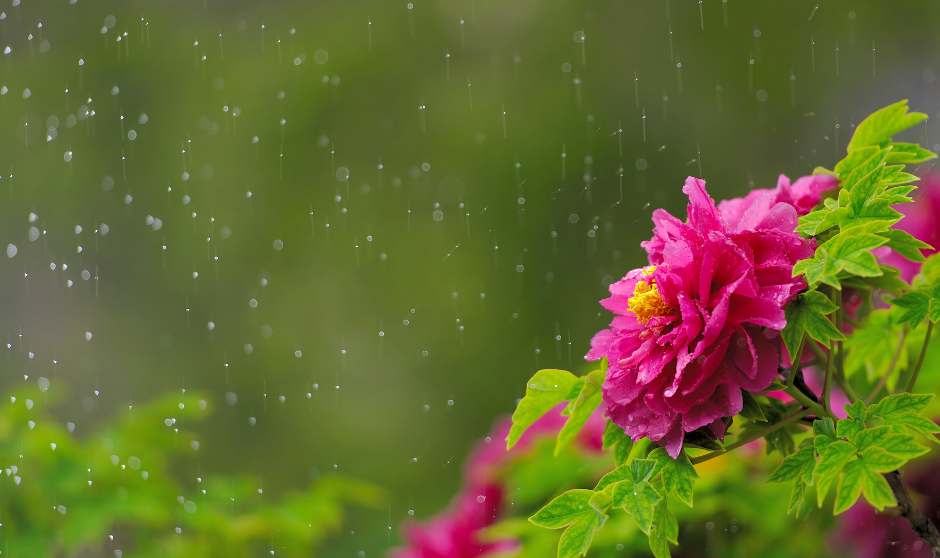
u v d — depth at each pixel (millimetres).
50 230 9406
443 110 9336
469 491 2777
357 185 9359
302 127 9469
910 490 2480
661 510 2197
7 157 9469
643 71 8844
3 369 8820
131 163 9531
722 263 2186
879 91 8039
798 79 8445
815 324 2193
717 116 8547
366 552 5574
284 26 9906
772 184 8148
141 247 9406
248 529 2666
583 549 2184
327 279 9211
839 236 2168
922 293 2238
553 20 9258
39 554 2588
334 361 9008
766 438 2256
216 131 9531
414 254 9016
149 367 9172
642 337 2199
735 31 8641
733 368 2180
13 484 2617
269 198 9398
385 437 8625
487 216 8766
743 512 2443
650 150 8500
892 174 2207
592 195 8422
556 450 2273
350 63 9586
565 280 8273
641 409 2197
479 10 9477
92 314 9305
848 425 2182
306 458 8703
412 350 8805
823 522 2488
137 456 2713
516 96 9180
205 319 9281
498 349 8430
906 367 2369
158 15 9922
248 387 9078
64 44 9812
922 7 8195
